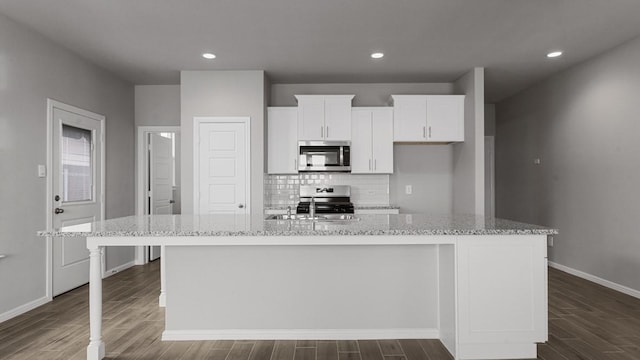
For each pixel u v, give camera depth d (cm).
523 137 539
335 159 465
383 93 508
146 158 528
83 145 409
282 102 509
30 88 331
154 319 304
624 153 366
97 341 229
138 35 347
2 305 300
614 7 294
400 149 517
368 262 261
